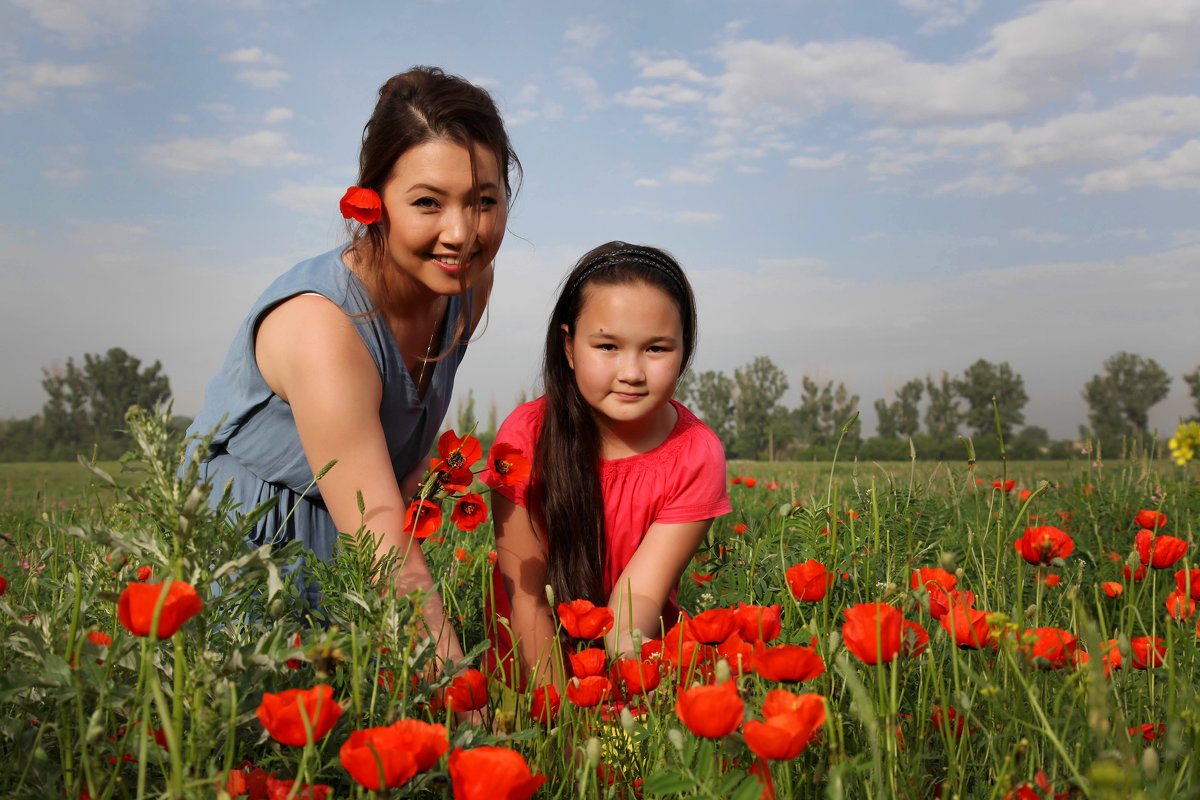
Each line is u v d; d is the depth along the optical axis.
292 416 2.17
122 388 82.50
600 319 2.24
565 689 1.40
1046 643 1.27
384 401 2.24
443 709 1.40
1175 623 1.81
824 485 4.95
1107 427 105.69
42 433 80.12
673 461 2.45
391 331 2.22
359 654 1.15
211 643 1.29
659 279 2.27
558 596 2.33
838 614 1.71
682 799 1.09
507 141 2.16
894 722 1.08
